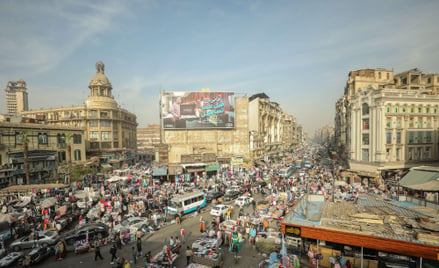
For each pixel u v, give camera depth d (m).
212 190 40.25
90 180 50.06
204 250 18.30
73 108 77.25
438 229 13.46
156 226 26.64
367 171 45.19
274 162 85.38
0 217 24.20
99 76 83.06
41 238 21.69
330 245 15.90
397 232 13.73
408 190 32.72
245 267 17.69
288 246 17.81
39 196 35.41
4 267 18.11
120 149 79.69
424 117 45.56
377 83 61.09
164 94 64.88
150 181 48.50
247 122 70.06
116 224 26.66
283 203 30.94
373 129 44.94
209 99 66.81
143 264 18.53
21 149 49.06
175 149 66.31
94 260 19.44
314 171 56.44
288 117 131.88
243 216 26.47
